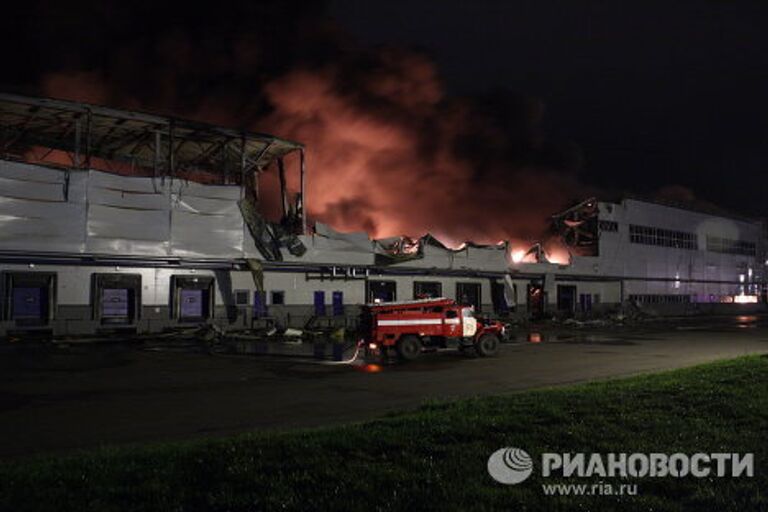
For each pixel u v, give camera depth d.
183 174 42.44
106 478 6.88
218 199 34.31
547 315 48.84
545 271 51.59
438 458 7.64
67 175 29.88
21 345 26.41
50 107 30.70
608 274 58.22
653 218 65.00
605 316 52.34
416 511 5.90
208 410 12.86
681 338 33.59
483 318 24.78
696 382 13.62
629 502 6.18
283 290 36.28
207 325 31.31
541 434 8.73
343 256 38.62
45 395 14.77
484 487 6.54
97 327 30.09
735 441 8.38
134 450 8.46
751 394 11.85
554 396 12.12
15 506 5.97
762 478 6.85
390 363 21.55
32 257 28.52
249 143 37.72
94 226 30.33
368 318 22.75
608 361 22.30
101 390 15.57
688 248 69.75
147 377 17.92
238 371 19.33
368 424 9.76
